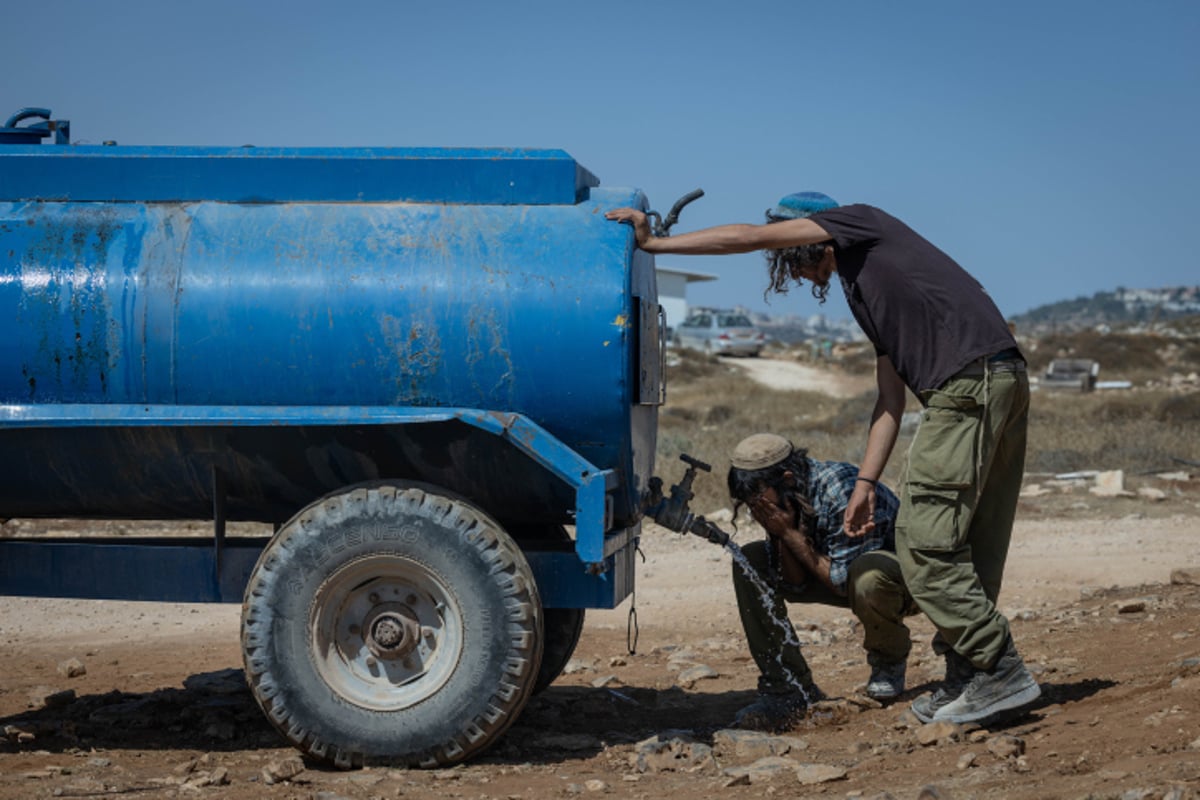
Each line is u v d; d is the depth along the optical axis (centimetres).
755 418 2948
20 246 489
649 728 557
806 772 435
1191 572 885
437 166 498
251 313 473
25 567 504
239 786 445
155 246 486
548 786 444
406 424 478
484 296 469
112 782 453
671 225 508
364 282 472
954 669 495
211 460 491
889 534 524
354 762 457
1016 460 496
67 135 555
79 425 471
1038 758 430
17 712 598
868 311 470
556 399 470
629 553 532
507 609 451
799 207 491
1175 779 369
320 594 455
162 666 729
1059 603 887
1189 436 1917
